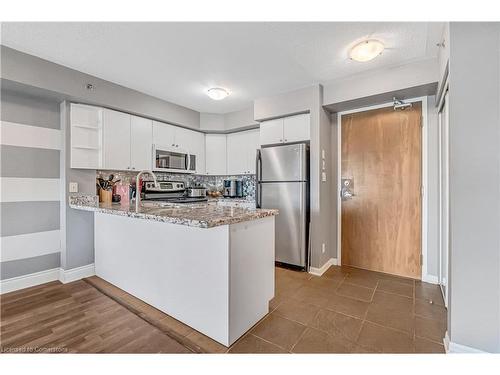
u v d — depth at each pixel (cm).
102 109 294
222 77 279
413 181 283
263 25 187
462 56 148
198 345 166
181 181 429
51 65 242
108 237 266
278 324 191
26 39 205
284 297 238
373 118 305
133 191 357
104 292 245
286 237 318
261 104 345
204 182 477
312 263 303
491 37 143
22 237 255
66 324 190
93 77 275
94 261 294
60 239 279
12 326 188
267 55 231
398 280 278
